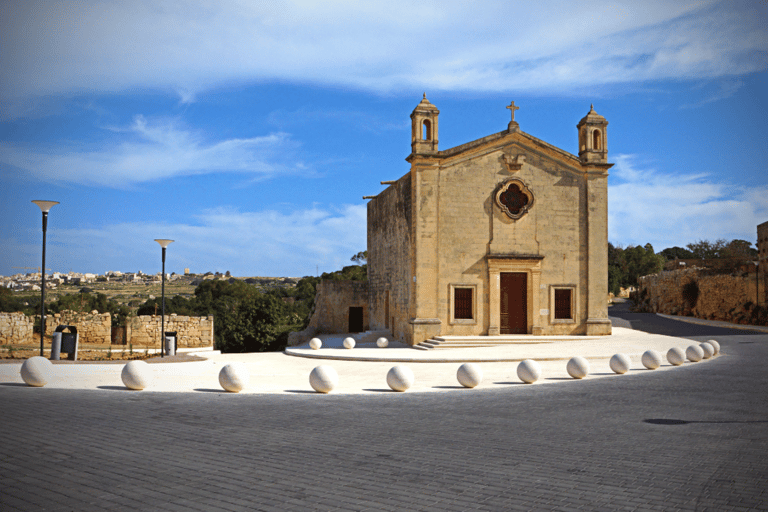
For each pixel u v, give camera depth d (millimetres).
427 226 32938
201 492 7633
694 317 52875
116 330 40125
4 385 16906
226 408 13836
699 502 7367
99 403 14148
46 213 23047
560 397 15852
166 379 19891
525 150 34531
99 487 7789
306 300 101000
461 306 33562
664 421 12469
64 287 161875
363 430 11492
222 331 46844
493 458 9414
